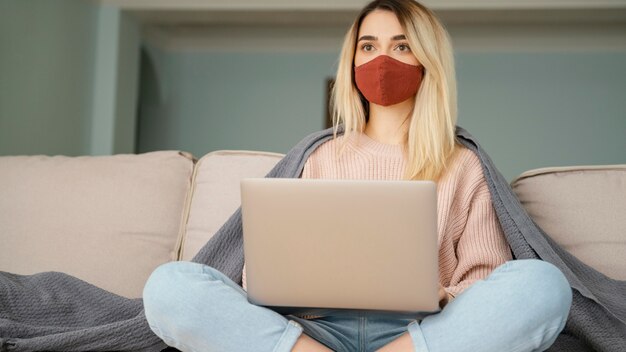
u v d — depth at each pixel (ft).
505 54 16.83
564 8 14.38
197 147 17.66
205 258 5.21
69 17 13.67
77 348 4.20
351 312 3.64
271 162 5.99
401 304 3.53
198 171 6.16
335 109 5.90
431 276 3.47
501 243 5.08
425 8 5.67
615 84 16.49
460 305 3.57
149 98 17.88
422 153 5.16
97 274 5.51
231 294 3.67
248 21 15.92
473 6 14.49
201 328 3.58
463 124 16.76
